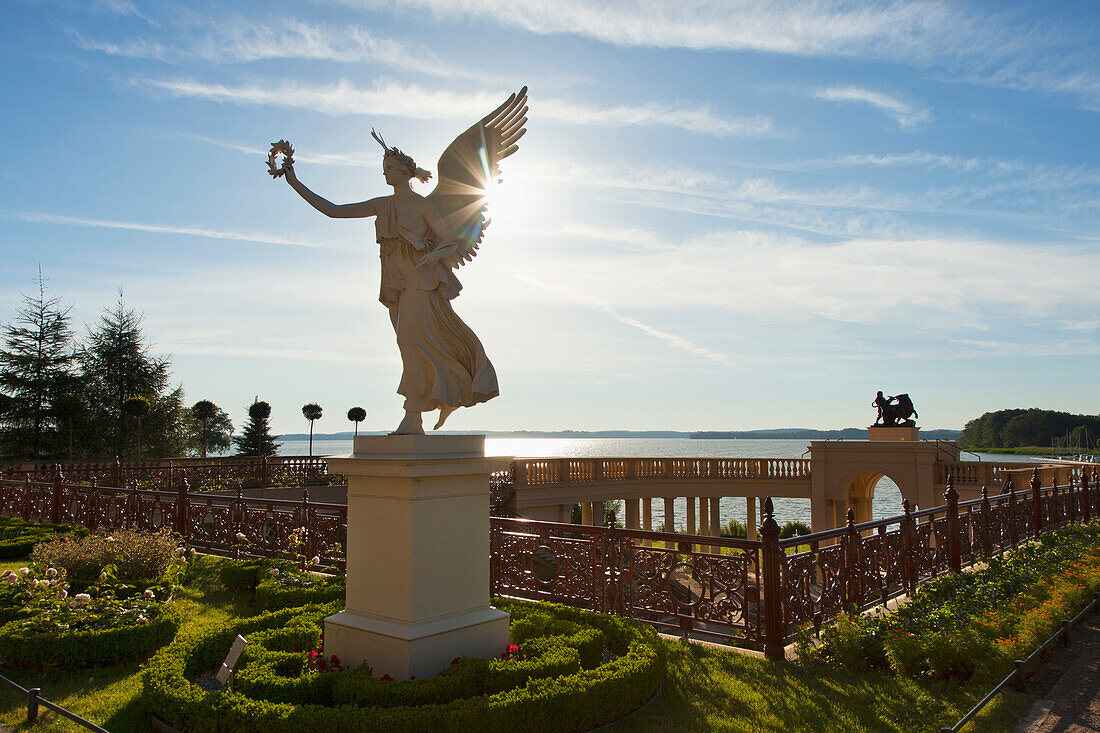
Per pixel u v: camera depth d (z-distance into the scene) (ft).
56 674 21.86
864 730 17.38
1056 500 52.49
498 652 20.44
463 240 21.59
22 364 114.52
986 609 26.27
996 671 20.44
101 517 50.49
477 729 15.71
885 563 29.53
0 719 17.75
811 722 17.88
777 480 84.64
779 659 22.70
